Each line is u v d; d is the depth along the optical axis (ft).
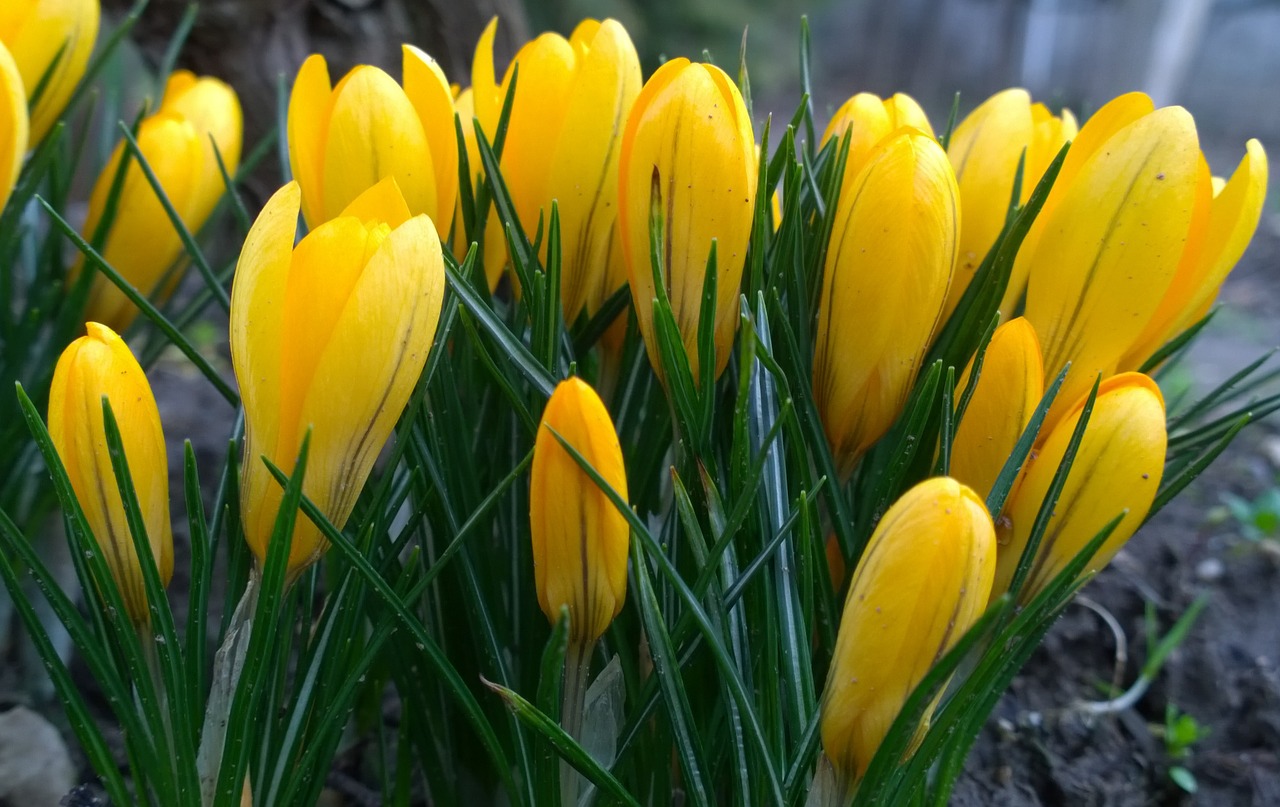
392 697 1.05
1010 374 0.60
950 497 0.51
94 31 0.86
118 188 0.83
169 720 0.62
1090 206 0.62
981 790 1.03
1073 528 0.61
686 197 0.58
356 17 1.39
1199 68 6.80
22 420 0.82
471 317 0.66
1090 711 1.15
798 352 0.67
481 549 0.72
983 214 0.71
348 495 0.58
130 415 0.57
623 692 0.67
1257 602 1.38
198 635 0.61
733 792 0.65
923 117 0.75
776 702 0.62
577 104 0.65
